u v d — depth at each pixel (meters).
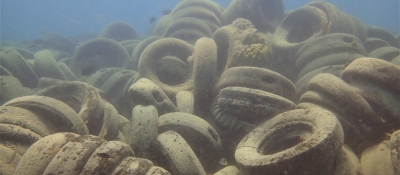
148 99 1.47
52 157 0.74
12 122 1.01
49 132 1.10
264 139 1.18
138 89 1.48
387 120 1.17
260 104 1.29
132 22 32.31
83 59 3.11
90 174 0.67
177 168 1.03
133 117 1.23
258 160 0.93
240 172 1.08
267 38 2.41
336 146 0.87
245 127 1.38
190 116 1.33
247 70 1.47
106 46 3.07
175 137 1.15
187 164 1.04
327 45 1.94
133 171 0.70
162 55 2.04
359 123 1.17
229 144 1.46
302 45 2.12
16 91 1.98
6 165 0.86
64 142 0.78
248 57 1.78
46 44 4.99
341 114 1.20
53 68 2.47
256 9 2.80
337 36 1.97
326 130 0.90
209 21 2.80
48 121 1.13
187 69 2.04
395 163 0.88
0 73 2.13
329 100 1.24
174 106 1.57
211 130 1.32
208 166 1.35
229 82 1.51
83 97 1.44
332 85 1.23
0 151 0.89
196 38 2.57
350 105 1.17
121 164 0.72
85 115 1.29
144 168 0.72
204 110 1.66
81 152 0.72
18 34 21.81
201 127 1.28
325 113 1.05
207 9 2.93
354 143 1.21
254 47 1.79
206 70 1.57
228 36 1.97
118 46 3.08
